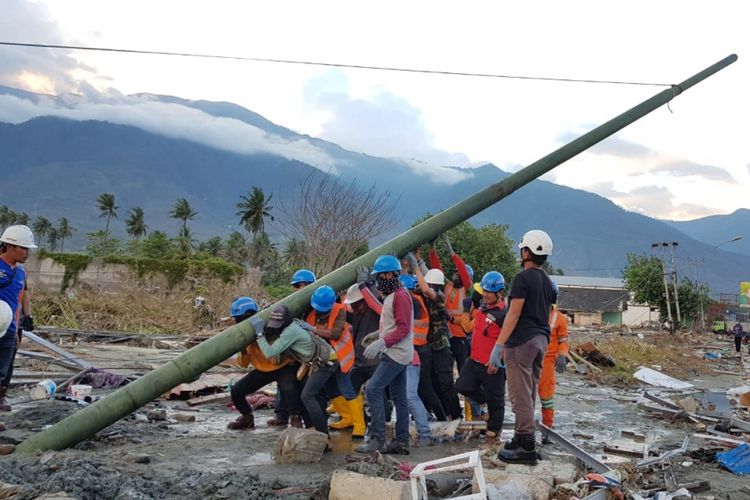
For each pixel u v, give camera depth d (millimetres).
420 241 8477
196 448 6934
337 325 7090
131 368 12359
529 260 6371
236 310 7832
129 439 7258
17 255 7617
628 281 59406
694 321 59812
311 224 24531
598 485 5594
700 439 9234
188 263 32094
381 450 6699
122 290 27922
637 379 17438
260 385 7789
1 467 5270
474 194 8797
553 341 8117
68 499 4551
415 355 7707
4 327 6809
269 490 5168
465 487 5461
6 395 9133
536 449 6941
